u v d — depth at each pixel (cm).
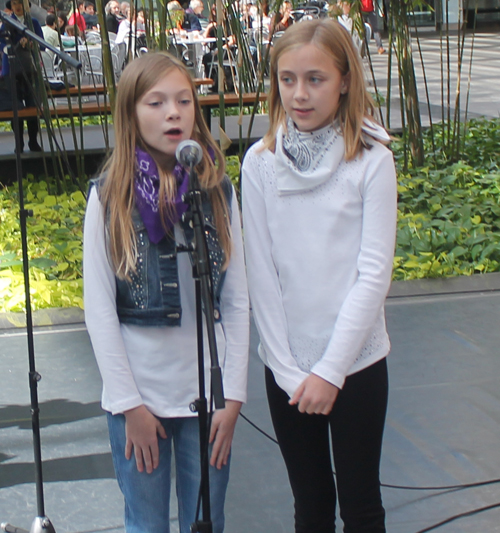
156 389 189
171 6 1207
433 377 360
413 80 722
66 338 402
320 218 188
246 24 959
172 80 182
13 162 746
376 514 202
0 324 417
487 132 859
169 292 185
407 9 723
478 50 1873
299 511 213
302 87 182
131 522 196
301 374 191
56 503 268
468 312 434
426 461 292
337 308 189
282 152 189
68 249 523
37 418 230
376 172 185
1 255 515
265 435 311
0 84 702
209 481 191
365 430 196
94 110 763
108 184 183
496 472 284
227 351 194
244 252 219
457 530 252
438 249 536
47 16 1088
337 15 612
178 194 183
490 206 617
